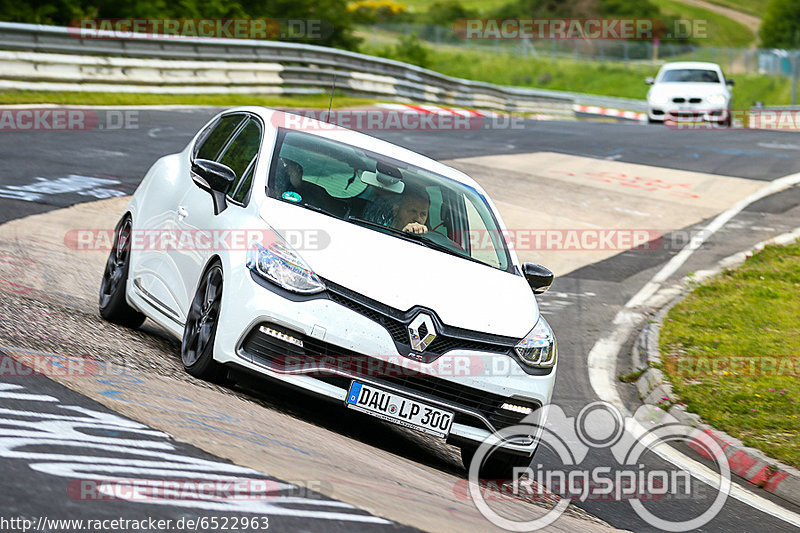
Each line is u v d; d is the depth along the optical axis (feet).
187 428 53.57
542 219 188.44
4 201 133.08
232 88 299.79
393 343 65.16
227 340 66.44
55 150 175.73
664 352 118.11
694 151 281.74
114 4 394.73
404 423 65.57
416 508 49.49
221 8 429.79
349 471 54.34
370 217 75.20
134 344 78.07
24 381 56.59
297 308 65.05
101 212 138.72
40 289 93.04
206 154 86.58
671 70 377.30
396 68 369.09
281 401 71.87
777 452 87.51
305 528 40.91
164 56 278.26
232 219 71.82
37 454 44.32
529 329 70.33
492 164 234.79
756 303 143.13
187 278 74.38
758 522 73.20
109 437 48.78
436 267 71.26
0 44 231.30
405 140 252.01
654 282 156.76
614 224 191.21
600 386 108.68
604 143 288.71
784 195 228.22
